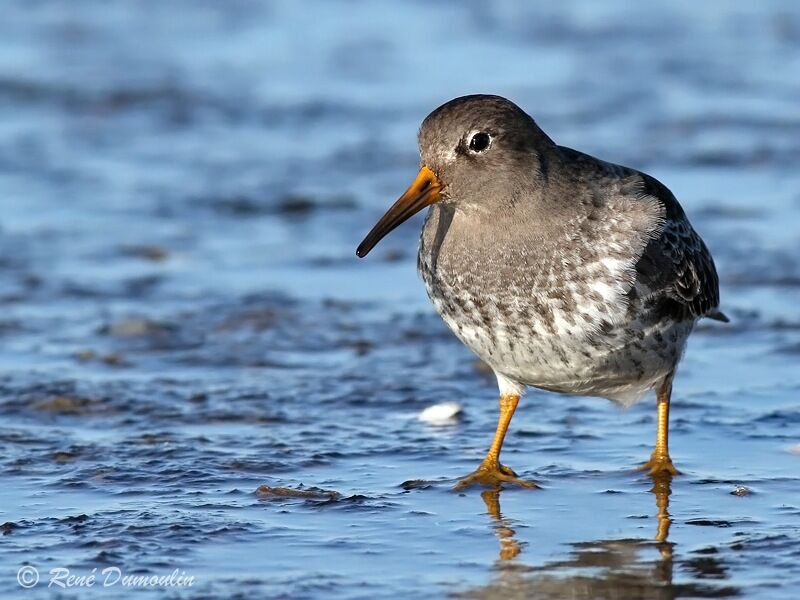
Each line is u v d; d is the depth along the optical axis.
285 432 13.20
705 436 13.12
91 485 11.72
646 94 28.14
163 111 27.08
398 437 13.12
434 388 14.56
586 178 12.19
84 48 31.08
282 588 9.53
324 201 21.97
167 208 21.53
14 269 18.61
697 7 35.22
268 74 29.45
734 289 17.77
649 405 14.08
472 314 12.16
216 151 24.78
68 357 15.45
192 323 16.66
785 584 9.58
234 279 18.47
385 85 28.69
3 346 15.78
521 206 11.93
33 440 12.87
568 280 11.88
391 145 24.97
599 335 11.96
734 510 11.18
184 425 13.36
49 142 25.00
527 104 27.16
